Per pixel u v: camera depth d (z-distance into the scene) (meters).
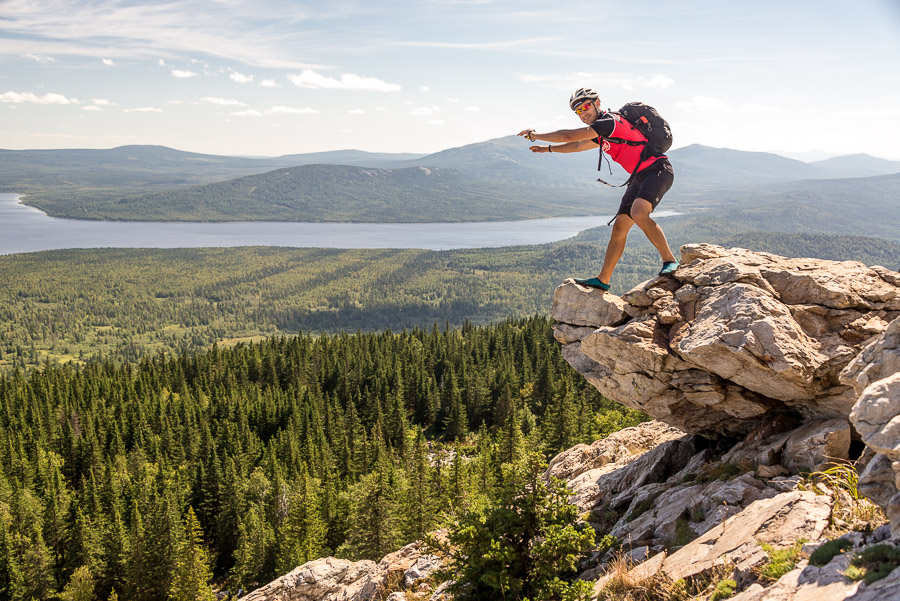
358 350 162.25
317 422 110.19
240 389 141.88
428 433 125.50
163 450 107.50
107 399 140.12
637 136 11.85
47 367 162.50
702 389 12.27
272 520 74.69
